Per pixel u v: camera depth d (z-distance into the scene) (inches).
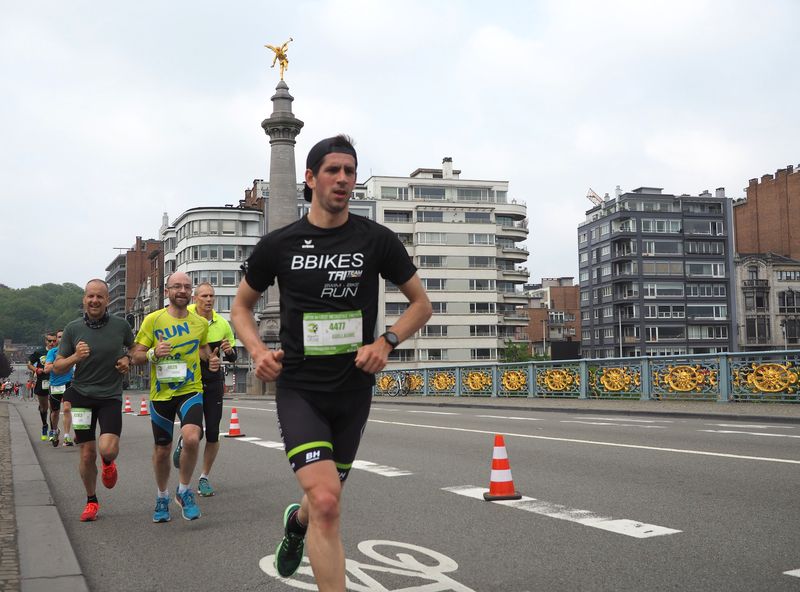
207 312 321.7
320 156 140.4
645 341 3885.3
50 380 557.0
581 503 270.5
